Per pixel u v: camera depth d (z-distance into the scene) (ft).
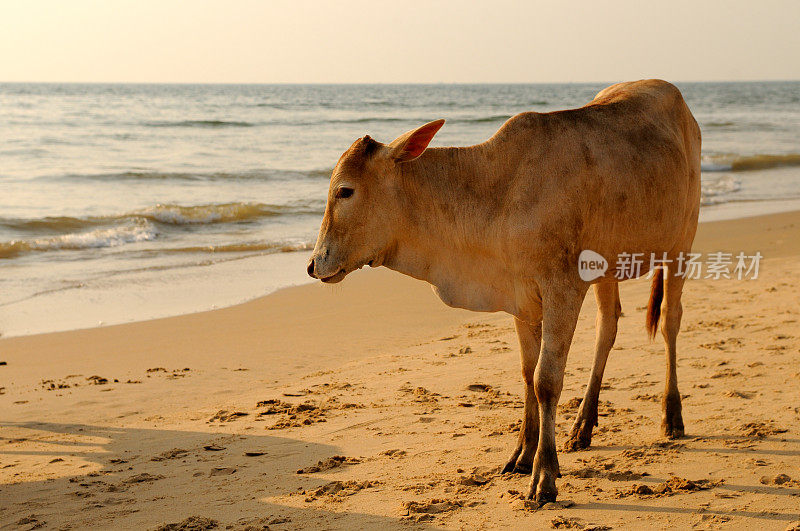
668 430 18.42
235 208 64.39
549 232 14.83
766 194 75.46
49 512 16.05
